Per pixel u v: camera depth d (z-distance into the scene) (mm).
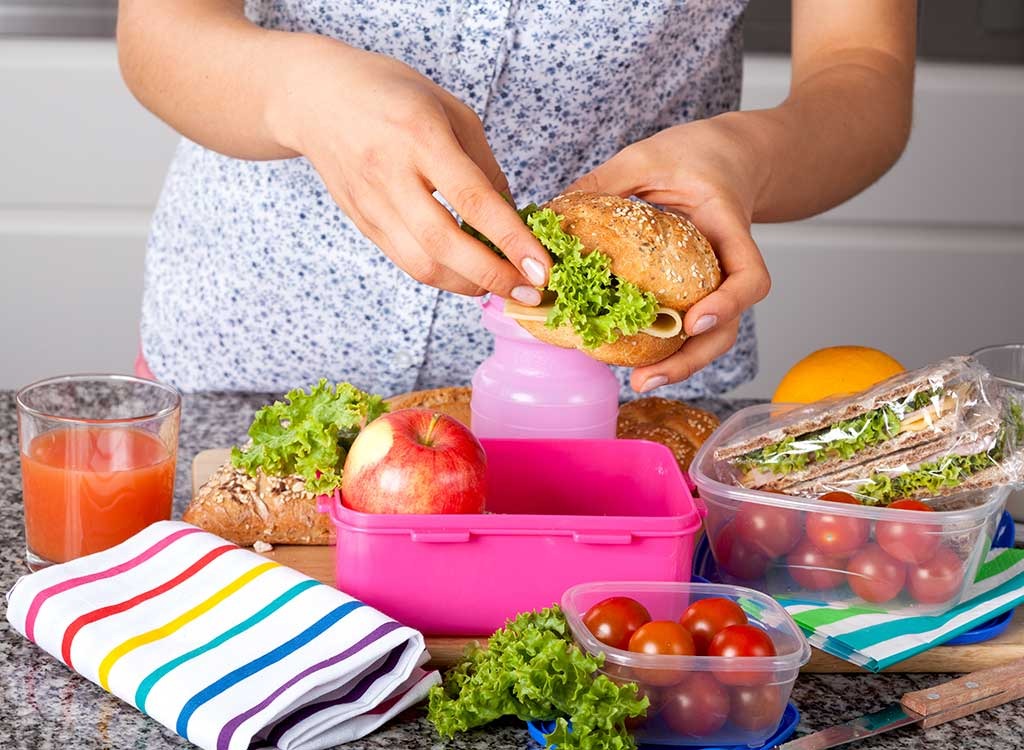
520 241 980
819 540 1065
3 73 2307
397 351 1575
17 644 1007
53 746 882
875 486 1084
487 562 1005
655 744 901
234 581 1005
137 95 1295
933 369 1114
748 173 1171
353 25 1401
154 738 897
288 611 961
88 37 2305
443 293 1532
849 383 1266
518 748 908
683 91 1529
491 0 1355
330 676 882
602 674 882
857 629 1031
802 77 1462
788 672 888
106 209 2400
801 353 2533
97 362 2479
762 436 1119
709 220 1109
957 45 2396
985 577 1127
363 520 988
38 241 2400
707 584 976
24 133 2344
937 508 1083
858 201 2463
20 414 1125
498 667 898
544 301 1041
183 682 889
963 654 1032
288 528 1170
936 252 2486
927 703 941
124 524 1115
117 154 2367
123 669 911
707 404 1601
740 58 1605
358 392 1121
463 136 1091
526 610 1014
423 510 997
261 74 1126
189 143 1614
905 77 1463
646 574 1017
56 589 997
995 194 2461
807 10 1493
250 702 866
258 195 1521
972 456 1082
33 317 2441
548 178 1525
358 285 1541
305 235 1527
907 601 1058
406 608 1010
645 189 1125
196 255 1603
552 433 1181
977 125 2426
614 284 1028
